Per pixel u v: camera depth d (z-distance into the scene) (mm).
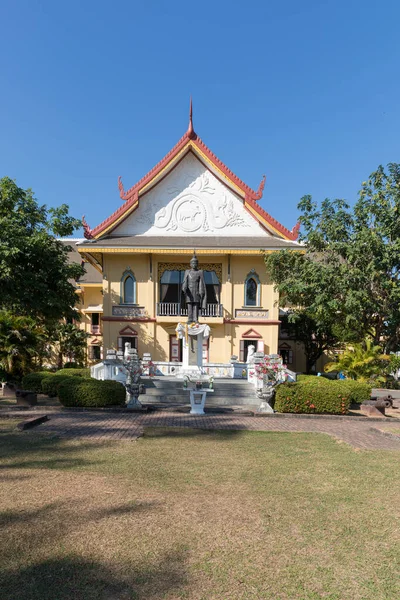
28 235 19500
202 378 17438
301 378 17719
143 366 18797
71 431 9836
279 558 4203
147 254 25469
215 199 26453
